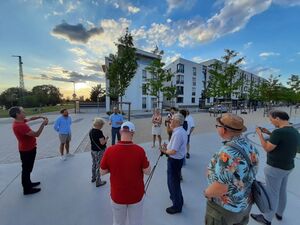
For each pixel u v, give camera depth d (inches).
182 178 165.3
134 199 81.1
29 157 135.0
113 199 81.7
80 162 205.9
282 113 95.0
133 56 677.3
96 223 106.6
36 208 119.9
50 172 178.1
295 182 157.9
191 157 226.7
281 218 108.9
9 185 150.6
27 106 1844.2
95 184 153.6
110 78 695.7
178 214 115.1
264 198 61.1
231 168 55.5
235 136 61.6
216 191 57.9
